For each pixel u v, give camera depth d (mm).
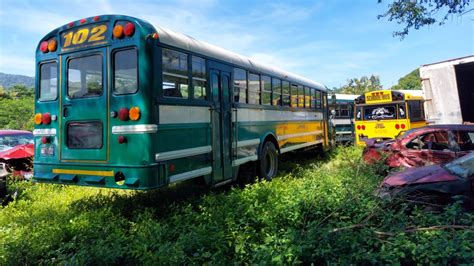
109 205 6523
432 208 4770
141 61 5441
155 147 5449
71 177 6051
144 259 4008
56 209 6527
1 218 5984
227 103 7551
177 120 5977
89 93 5973
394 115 14523
